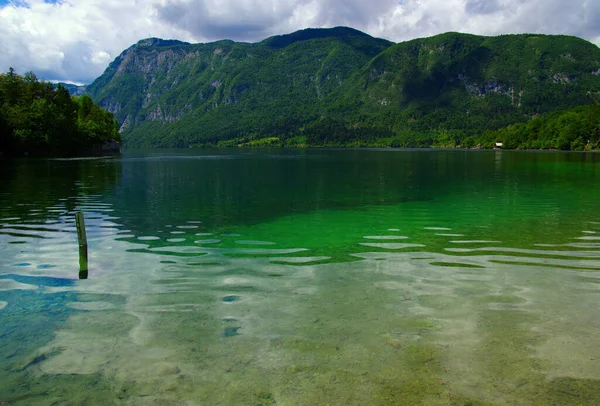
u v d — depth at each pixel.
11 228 16.75
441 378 5.82
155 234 15.62
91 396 5.42
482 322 7.65
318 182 38.97
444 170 55.47
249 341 6.91
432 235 15.36
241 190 31.94
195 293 9.20
